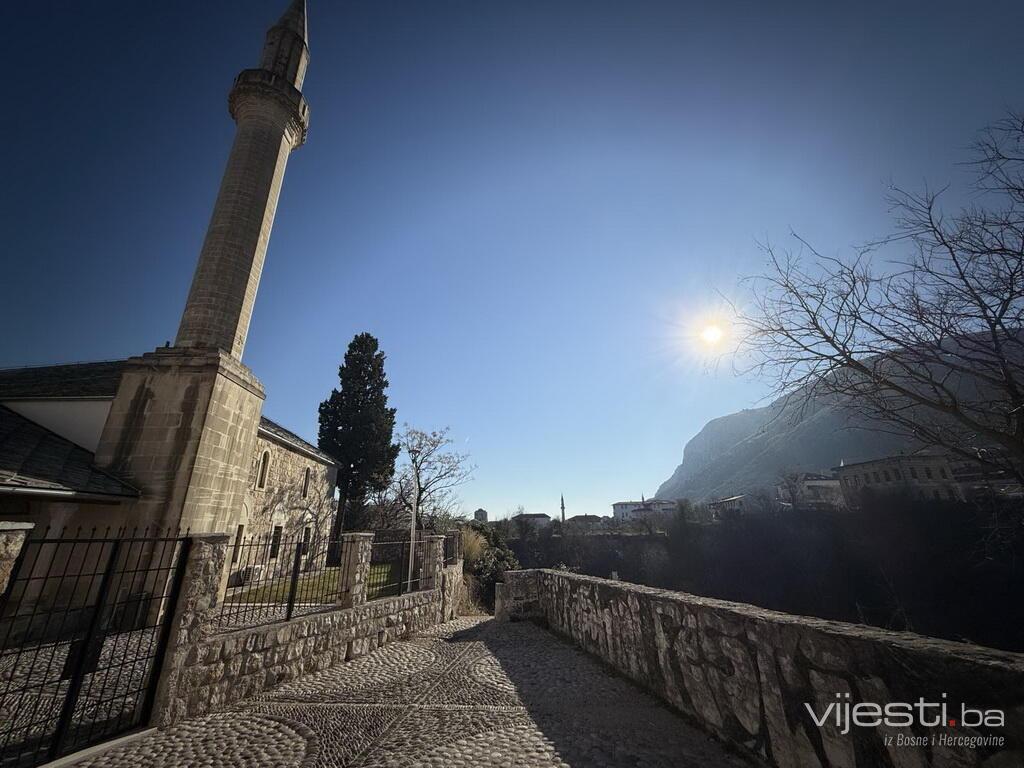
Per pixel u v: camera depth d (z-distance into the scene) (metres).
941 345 5.22
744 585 39.53
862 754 2.52
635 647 5.59
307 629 6.48
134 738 4.16
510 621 10.34
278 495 19.83
